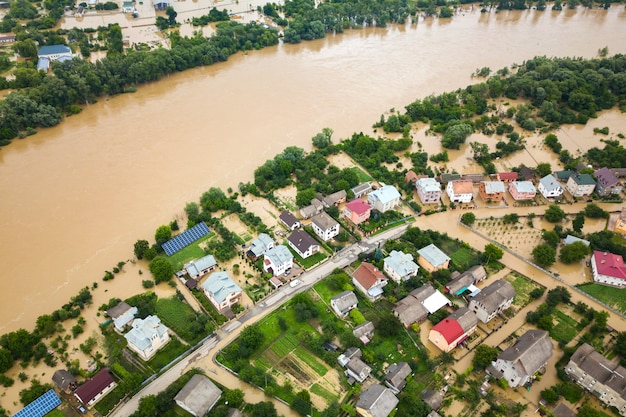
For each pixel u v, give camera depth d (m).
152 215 166.75
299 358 119.00
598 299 134.88
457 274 140.75
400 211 168.62
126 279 142.00
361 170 190.50
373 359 116.62
